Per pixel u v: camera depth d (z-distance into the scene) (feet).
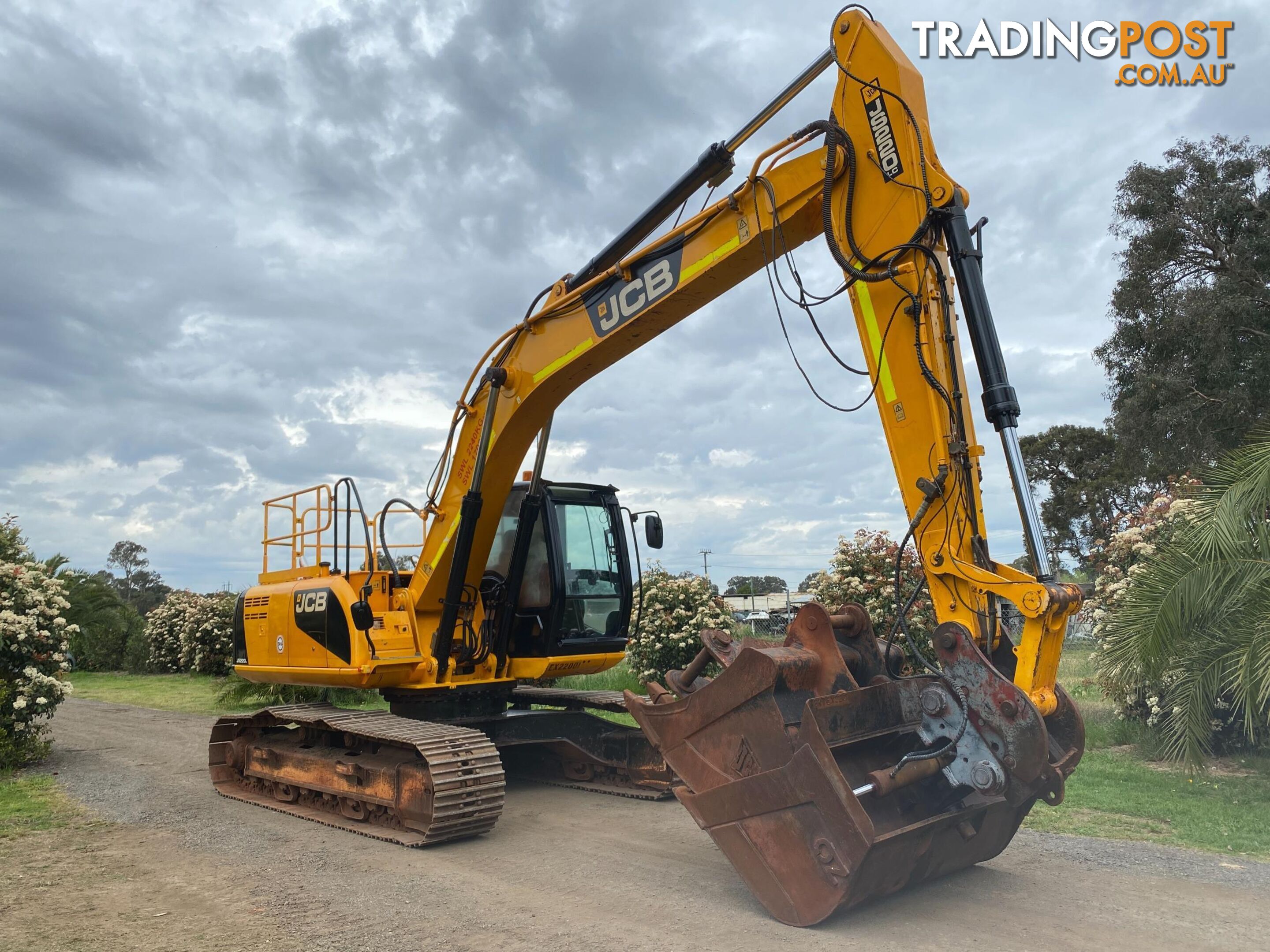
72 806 25.94
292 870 19.17
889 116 16.74
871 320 16.87
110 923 15.80
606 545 30.07
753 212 18.95
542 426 25.27
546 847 20.94
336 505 27.99
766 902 15.49
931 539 15.96
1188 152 82.17
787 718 15.76
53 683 32.86
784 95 18.80
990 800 15.12
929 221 16.02
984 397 15.67
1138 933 14.66
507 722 27.94
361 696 44.83
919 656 15.72
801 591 65.87
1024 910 15.75
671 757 17.22
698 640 43.52
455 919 15.84
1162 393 77.00
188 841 21.81
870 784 14.75
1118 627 28.32
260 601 30.04
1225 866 18.34
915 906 16.03
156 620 80.84
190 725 44.60
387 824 22.76
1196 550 26.73
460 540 25.30
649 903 16.58
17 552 35.35
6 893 17.57
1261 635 24.14
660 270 20.80
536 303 24.20
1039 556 14.80
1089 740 31.78
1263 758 28.58
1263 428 27.04
